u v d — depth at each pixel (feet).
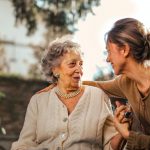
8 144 34.50
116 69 10.53
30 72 47.65
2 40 49.83
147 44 10.31
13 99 46.09
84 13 34.45
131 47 10.27
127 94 10.95
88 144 11.23
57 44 11.48
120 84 11.29
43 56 11.68
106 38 10.57
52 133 11.30
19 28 50.16
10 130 45.16
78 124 11.23
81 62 11.49
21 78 46.98
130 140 10.27
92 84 12.10
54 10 36.99
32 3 37.68
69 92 11.56
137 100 10.71
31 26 38.42
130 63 10.40
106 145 11.35
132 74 10.47
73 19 35.73
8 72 48.55
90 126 11.22
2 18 50.14
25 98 46.39
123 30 10.36
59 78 11.59
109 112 11.45
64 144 11.17
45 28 38.83
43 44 46.37
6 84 46.52
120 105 10.86
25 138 11.64
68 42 11.48
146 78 10.41
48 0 37.22
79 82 11.50
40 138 11.49
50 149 11.23
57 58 11.44
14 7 38.52
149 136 10.23
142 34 10.30
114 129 11.41
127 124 10.47
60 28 37.42
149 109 10.48
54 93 11.66
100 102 11.46
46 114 11.50
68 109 11.46
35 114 11.71
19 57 49.49
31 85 46.73
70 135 11.20
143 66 10.37
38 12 37.86
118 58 10.39
